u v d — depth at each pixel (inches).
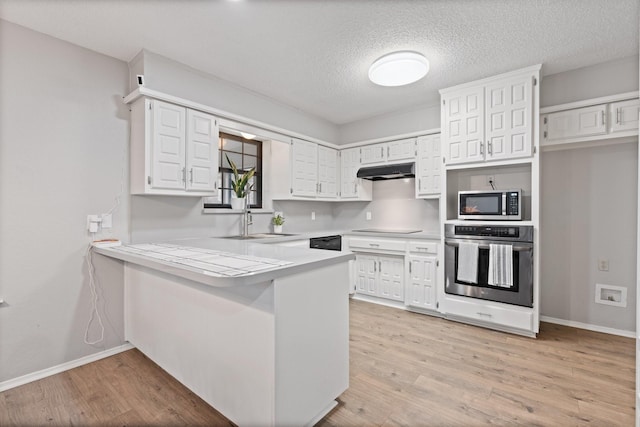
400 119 153.3
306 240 134.0
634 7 74.8
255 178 148.2
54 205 83.8
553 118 109.7
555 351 93.7
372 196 170.6
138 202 98.9
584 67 107.3
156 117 91.3
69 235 86.4
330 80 116.7
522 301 103.9
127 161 96.8
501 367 84.4
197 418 65.4
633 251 103.8
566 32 86.0
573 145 111.2
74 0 70.4
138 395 73.3
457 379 78.5
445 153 121.7
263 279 50.0
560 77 111.9
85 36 85.0
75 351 87.5
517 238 105.3
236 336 59.4
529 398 70.5
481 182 128.9
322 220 177.9
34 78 80.9
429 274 127.0
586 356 90.4
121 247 84.7
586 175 111.3
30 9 73.1
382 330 111.6
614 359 88.4
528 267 103.0
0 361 75.9
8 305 77.2
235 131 118.6
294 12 76.5
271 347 52.9
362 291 150.2
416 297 130.7
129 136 97.5
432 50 95.0
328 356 65.4
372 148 156.0
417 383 76.9
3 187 76.4
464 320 119.6
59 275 84.8
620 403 68.2
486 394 72.1
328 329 65.4
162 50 93.7
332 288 66.7
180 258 65.3
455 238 118.6
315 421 62.7
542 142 111.1
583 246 112.0
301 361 58.3
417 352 93.7
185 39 88.0
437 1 73.0
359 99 136.9
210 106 110.9
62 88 85.5
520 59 100.7
